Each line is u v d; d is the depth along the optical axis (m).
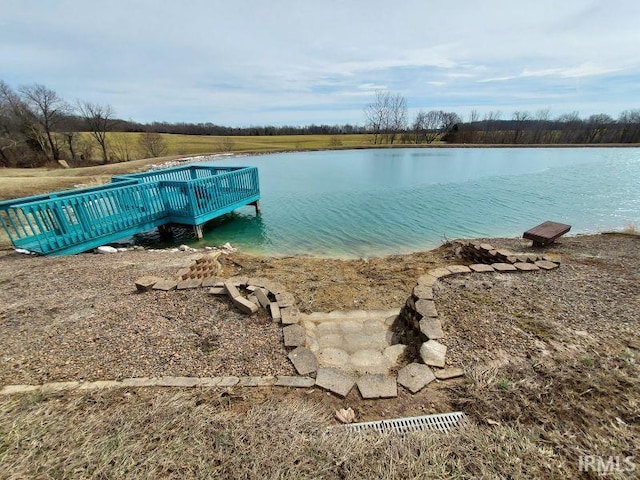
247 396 2.20
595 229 8.54
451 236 8.32
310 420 1.97
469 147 34.00
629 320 2.97
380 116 42.94
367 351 3.07
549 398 2.07
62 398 2.14
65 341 2.85
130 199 7.26
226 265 6.04
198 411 2.02
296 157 27.70
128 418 1.95
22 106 24.20
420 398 2.18
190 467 1.65
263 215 10.59
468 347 2.66
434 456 1.71
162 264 5.15
